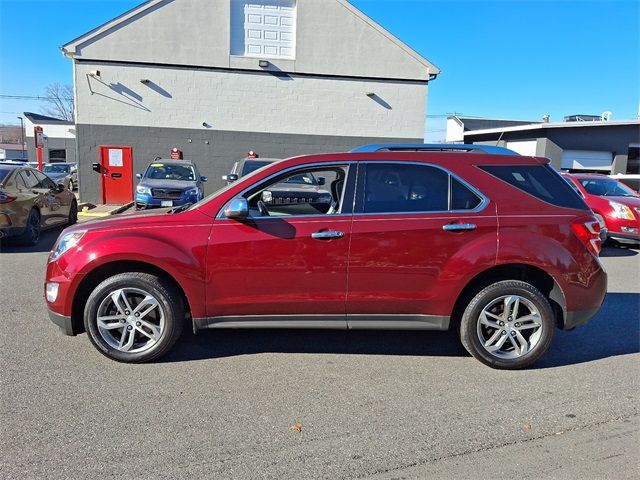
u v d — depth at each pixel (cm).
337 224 405
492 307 419
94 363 410
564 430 323
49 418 323
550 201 424
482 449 299
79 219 1334
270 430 315
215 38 1688
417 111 1836
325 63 1766
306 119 1781
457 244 408
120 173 1692
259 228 402
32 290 627
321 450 294
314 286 407
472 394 372
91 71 1628
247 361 425
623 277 803
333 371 409
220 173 1755
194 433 310
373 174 419
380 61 1792
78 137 1655
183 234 402
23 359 414
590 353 464
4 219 839
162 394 360
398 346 470
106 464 276
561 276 411
